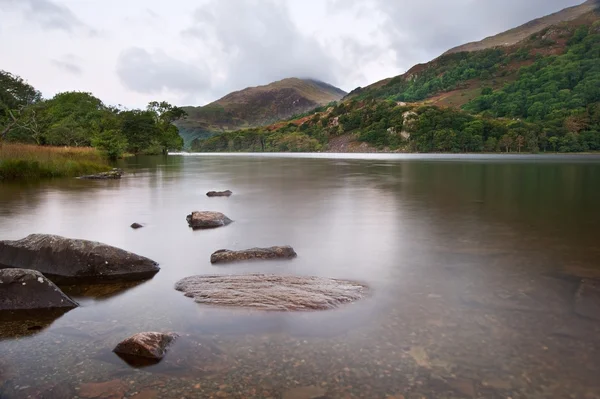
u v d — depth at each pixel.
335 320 4.21
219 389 3.04
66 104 81.69
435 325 4.07
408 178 25.88
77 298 4.96
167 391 3.02
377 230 9.09
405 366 3.33
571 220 10.30
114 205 13.07
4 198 14.59
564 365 3.31
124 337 3.88
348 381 3.12
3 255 6.15
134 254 6.18
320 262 6.49
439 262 6.45
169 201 14.11
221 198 15.07
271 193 16.84
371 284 5.38
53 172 24.53
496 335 3.84
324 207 12.73
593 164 48.78
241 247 7.57
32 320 4.29
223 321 4.21
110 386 3.08
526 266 6.18
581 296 4.82
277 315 4.34
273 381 3.13
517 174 30.03
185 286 5.27
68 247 6.04
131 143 82.56
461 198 15.09
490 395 2.95
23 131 50.03
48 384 3.10
